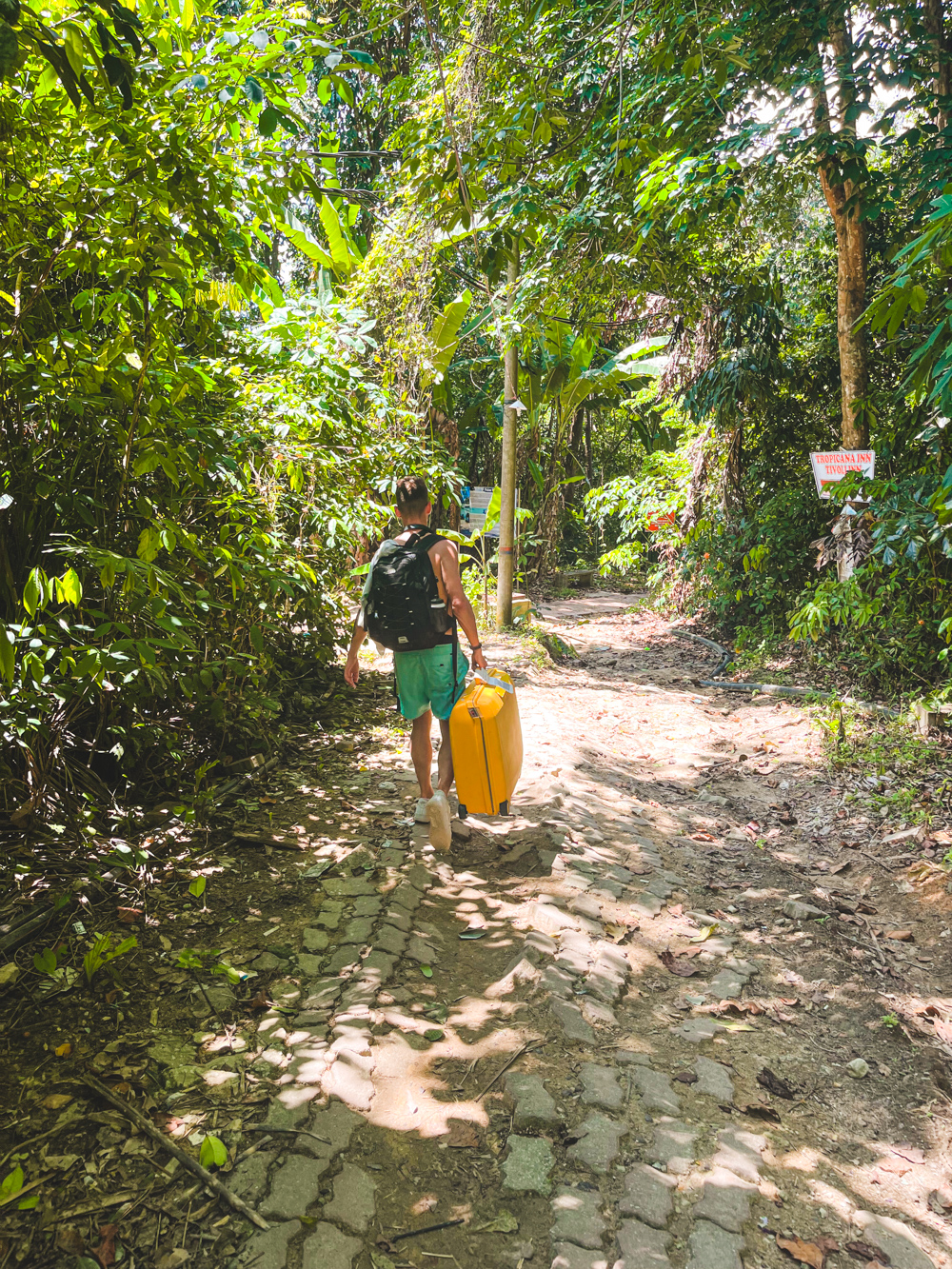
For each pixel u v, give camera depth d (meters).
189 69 2.88
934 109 6.04
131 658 3.01
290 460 5.01
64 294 3.73
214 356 4.70
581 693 8.09
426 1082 2.51
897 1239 2.14
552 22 6.38
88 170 2.87
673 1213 2.12
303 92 3.14
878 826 4.74
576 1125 2.39
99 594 3.51
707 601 11.60
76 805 3.54
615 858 4.25
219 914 3.28
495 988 3.02
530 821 4.49
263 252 10.14
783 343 10.20
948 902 3.87
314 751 5.27
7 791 3.41
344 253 6.04
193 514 4.31
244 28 3.00
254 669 4.79
